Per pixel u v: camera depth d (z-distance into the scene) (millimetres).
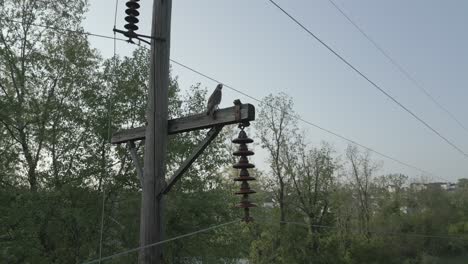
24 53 17000
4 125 16172
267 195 40469
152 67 7203
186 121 6910
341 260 39438
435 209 52531
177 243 17438
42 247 14805
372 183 53375
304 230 38469
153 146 6949
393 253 45188
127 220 16297
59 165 16359
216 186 19172
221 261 19234
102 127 16703
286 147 40562
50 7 17438
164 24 7379
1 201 14711
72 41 17719
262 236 37781
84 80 17422
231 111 6383
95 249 15750
